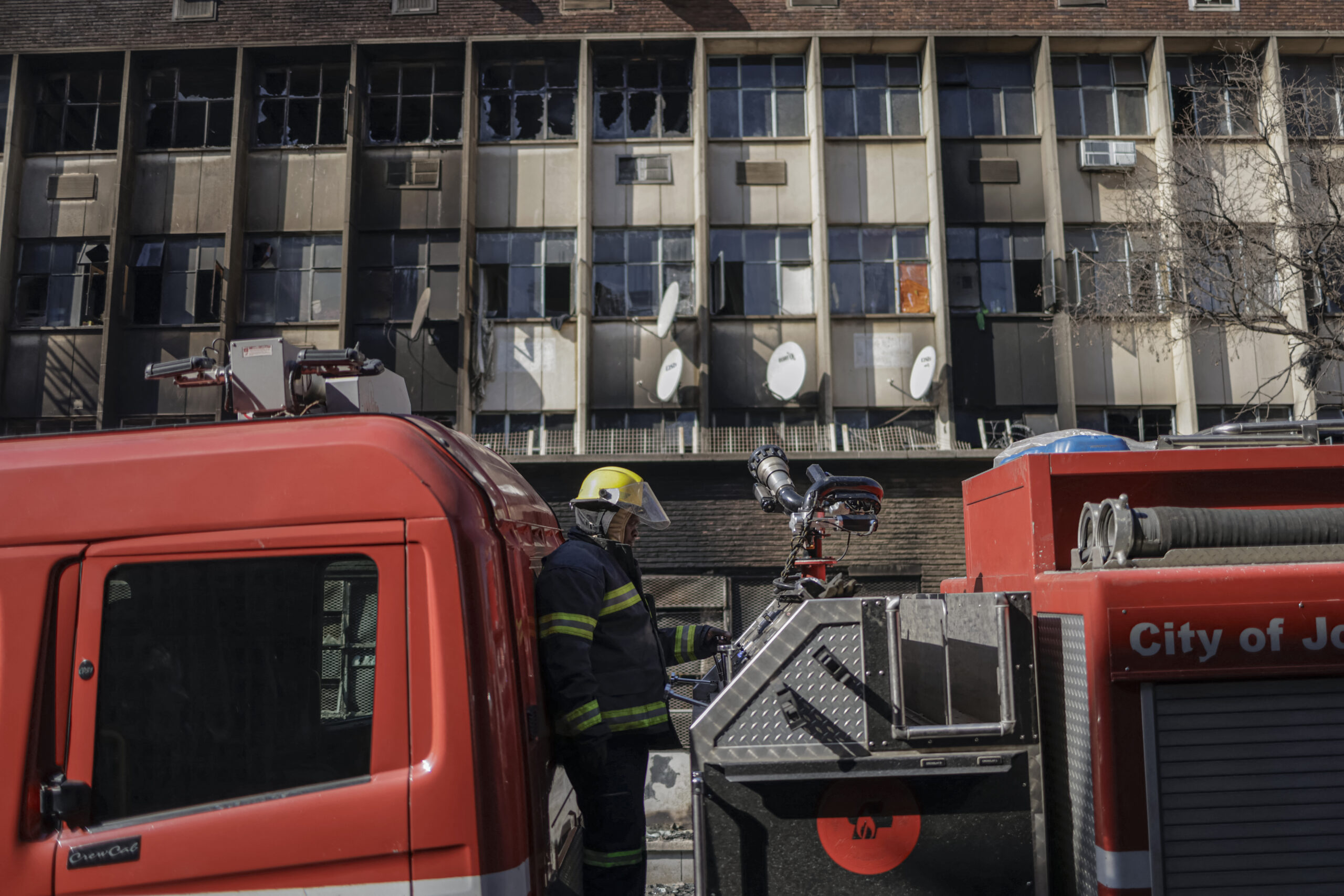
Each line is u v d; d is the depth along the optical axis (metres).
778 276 16.59
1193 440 3.06
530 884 2.23
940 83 17.19
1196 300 14.19
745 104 17.16
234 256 16.16
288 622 2.24
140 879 2.12
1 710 2.19
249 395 3.05
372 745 2.16
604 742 2.58
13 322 16.23
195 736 2.21
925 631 2.37
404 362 16.20
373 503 2.26
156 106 17.02
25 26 16.81
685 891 6.54
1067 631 2.30
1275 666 2.12
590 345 16.22
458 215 16.58
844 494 3.06
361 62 16.83
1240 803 2.10
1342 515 2.37
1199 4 17.00
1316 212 12.58
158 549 2.26
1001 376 16.20
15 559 2.25
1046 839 2.30
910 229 16.69
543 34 16.92
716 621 14.49
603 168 16.81
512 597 2.42
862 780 2.30
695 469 14.87
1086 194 16.69
